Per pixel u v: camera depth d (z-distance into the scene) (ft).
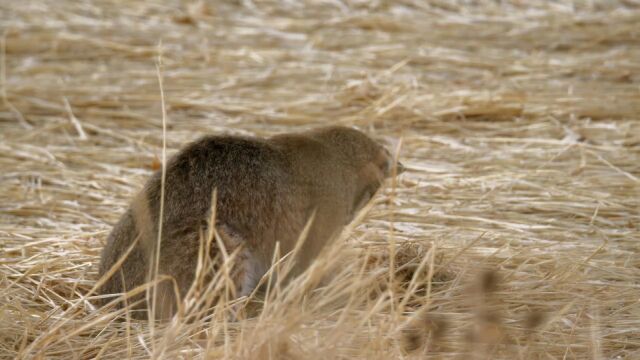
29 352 25.91
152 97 50.26
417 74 53.57
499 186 39.50
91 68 55.57
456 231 35.27
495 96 49.65
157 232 27.78
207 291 25.34
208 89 52.06
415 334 25.85
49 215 37.42
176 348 25.18
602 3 64.69
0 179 41.01
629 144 44.19
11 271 31.76
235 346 24.40
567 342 26.43
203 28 61.36
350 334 25.31
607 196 38.47
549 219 36.65
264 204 28.78
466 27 60.75
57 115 49.19
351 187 32.71
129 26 61.46
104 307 26.48
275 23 61.82
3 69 55.11
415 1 65.10
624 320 28.25
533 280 30.78
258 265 28.66
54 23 61.62
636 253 33.55
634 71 53.31
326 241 31.37
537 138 45.39
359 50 56.95
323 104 49.42
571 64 54.39
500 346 25.55
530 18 62.08
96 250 33.47
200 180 28.43
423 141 44.80
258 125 47.73
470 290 24.71
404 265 29.91
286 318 24.44
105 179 41.01
